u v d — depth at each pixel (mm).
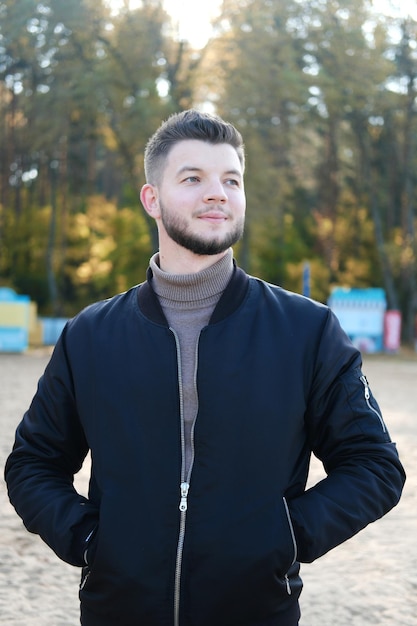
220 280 2045
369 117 33969
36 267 39156
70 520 1961
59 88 28375
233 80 28891
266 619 1890
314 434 2055
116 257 36656
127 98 29172
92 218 38906
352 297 28172
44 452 2113
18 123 37375
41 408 2129
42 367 19750
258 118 29812
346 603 4195
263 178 29406
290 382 1956
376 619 3967
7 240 38875
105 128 32281
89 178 41406
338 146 38562
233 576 1854
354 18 30609
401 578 4590
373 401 2055
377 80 30703
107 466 1954
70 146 39000
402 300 36656
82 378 2045
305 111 32562
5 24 28500
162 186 2064
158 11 29312
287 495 1963
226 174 2047
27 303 26141
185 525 1879
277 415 1923
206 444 1902
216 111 29625
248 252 33812
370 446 1983
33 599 4230
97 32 29125
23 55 29359
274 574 1863
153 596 1871
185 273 2074
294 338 1999
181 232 2020
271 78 28578
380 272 37250
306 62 31859
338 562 4918
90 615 1975
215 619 1865
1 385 14992
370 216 38906
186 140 2045
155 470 1916
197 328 2025
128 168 31594
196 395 1949
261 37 28969
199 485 1889
